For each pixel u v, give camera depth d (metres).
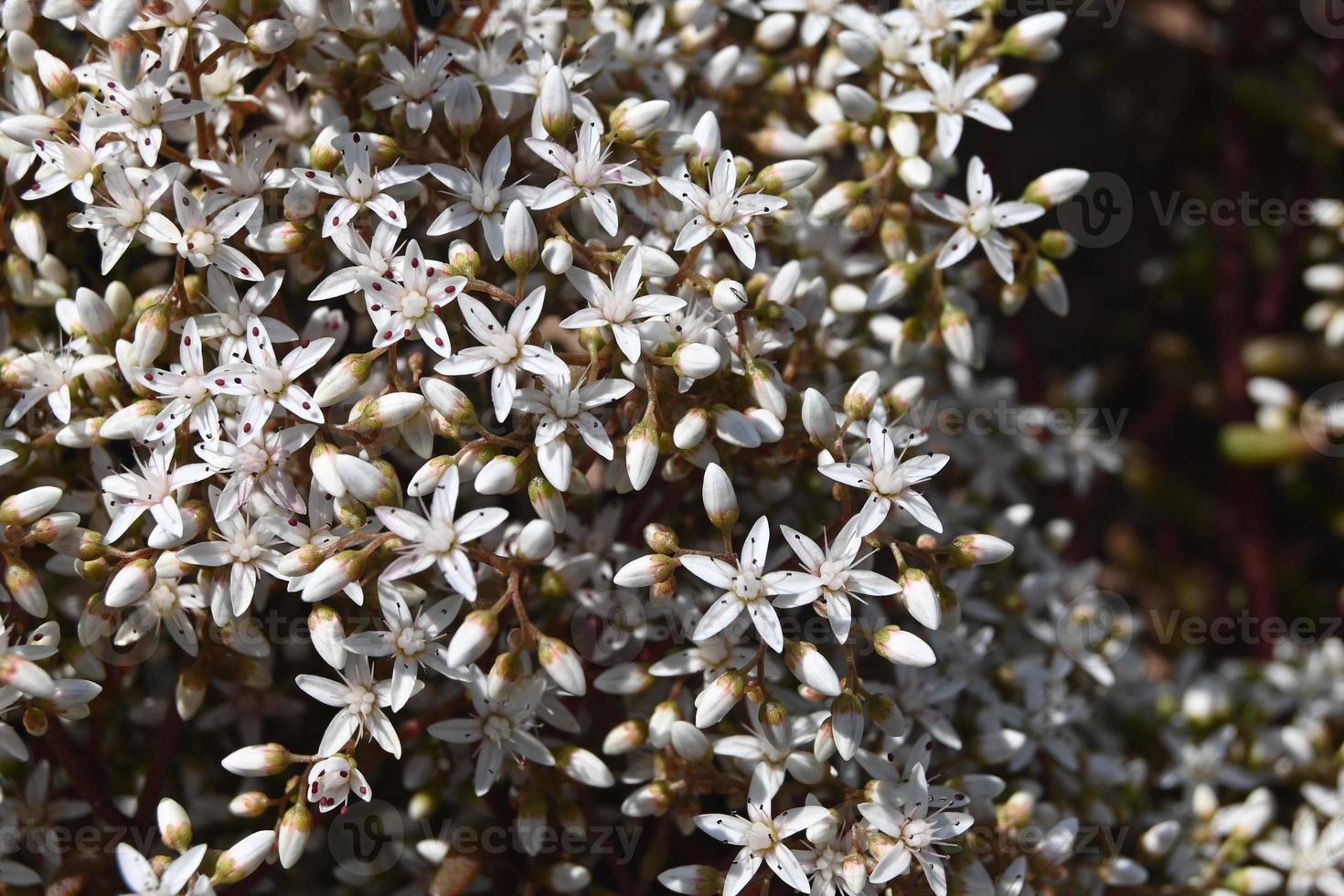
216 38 0.23
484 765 0.23
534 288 0.24
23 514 0.23
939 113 0.25
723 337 0.23
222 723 0.24
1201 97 0.31
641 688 0.24
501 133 0.24
